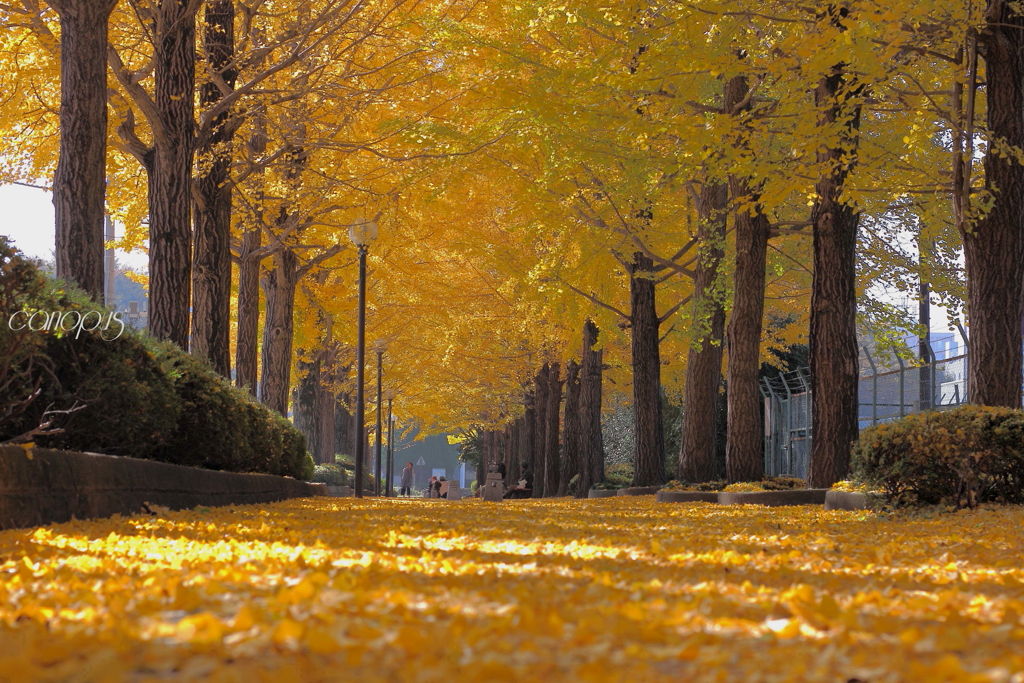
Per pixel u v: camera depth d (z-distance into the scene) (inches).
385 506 585.6
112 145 730.2
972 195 558.6
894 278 942.4
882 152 639.1
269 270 1099.3
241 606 133.6
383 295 1346.0
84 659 103.5
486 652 108.7
